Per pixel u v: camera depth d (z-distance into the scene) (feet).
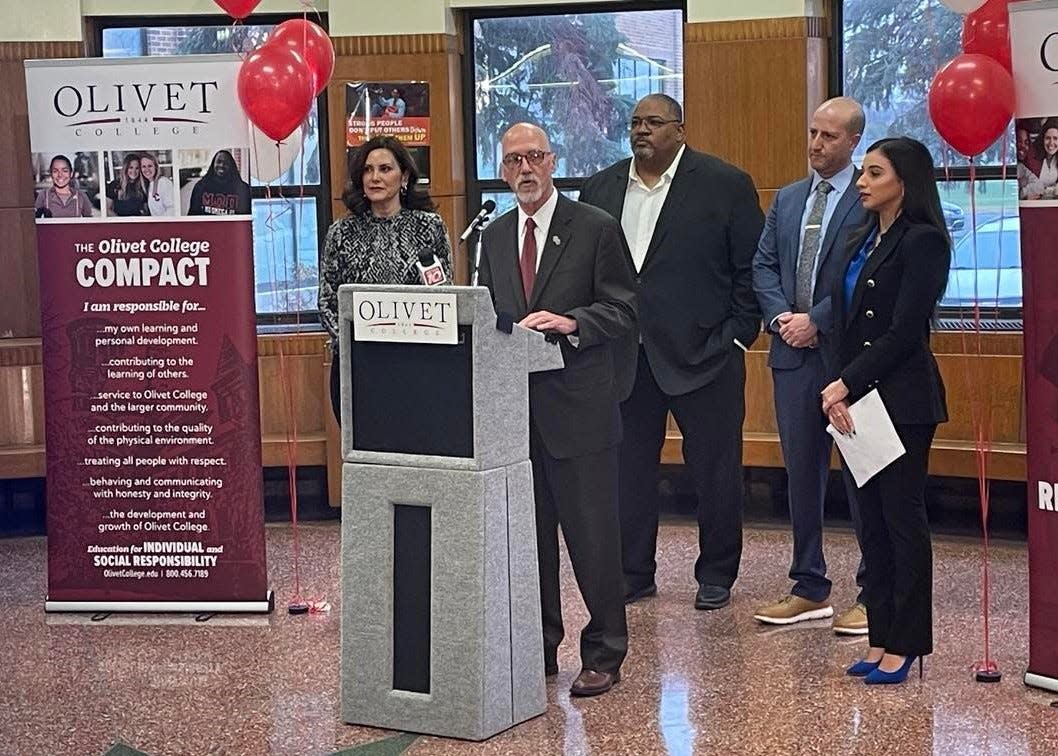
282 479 25.52
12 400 24.89
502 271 15.83
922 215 15.08
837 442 15.51
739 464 19.38
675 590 20.27
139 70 19.03
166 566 19.67
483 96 25.95
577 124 25.76
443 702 14.57
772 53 24.06
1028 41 14.83
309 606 19.74
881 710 15.12
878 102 24.58
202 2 25.43
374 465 14.67
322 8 25.54
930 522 23.57
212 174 19.12
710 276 19.25
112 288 19.36
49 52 24.95
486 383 14.16
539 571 15.94
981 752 13.89
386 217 19.27
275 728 15.06
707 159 19.49
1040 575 15.58
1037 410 15.38
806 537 18.45
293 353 25.66
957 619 18.38
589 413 15.37
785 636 17.92
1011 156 23.67
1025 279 15.25
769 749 14.11
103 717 15.58
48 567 19.89
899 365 15.14
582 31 25.57
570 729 14.79
